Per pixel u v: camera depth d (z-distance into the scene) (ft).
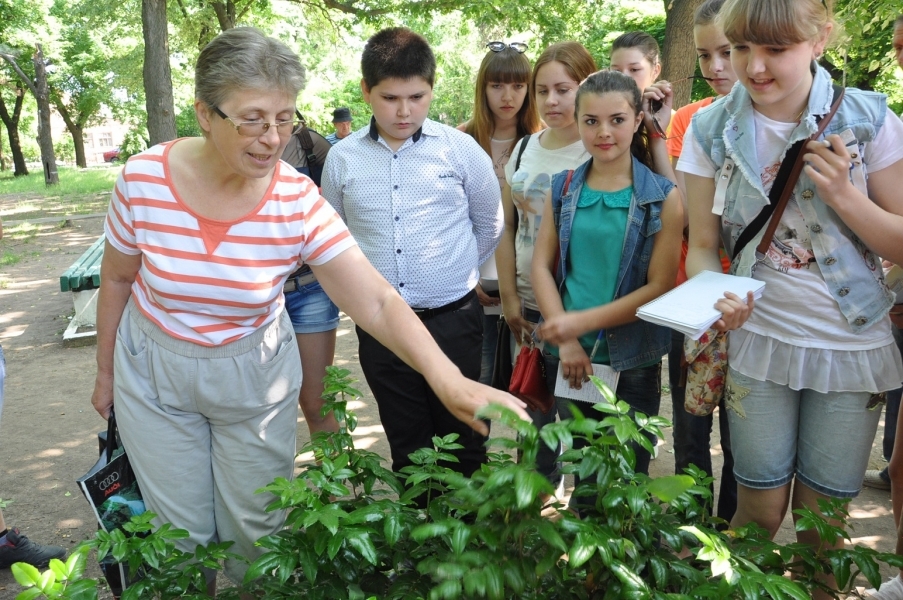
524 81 12.80
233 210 6.98
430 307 9.93
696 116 8.23
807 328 7.50
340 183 10.05
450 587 4.78
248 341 7.48
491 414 5.15
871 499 11.97
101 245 28.58
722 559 5.28
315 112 88.94
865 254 7.42
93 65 122.52
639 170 9.31
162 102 40.19
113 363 8.01
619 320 9.03
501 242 11.66
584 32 52.13
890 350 7.58
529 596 5.47
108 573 7.68
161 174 6.95
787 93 7.06
